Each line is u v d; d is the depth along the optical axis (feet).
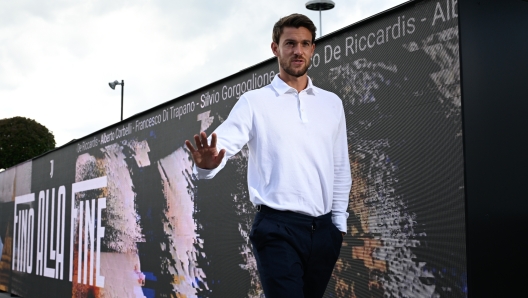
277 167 7.72
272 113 7.82
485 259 9.51
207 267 16.02
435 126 10.03
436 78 10.05
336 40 12.33
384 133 11.04
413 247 10.36
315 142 7.86
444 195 9.84
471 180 9.49
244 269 14.56
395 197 10.76
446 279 9.73
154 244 18.74
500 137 9.93
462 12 9.68
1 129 69.92
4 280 36.45
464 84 9.56
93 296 23.15
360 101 11.64
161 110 18.83
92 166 23.81
